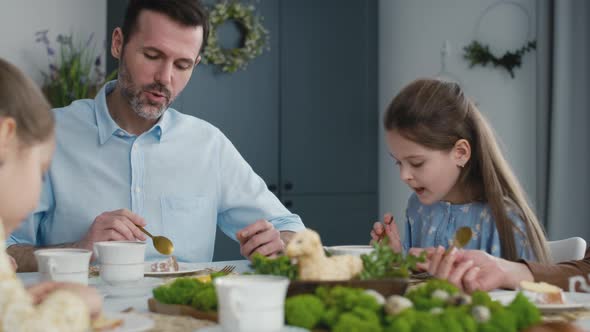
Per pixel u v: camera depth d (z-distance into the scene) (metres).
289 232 1.78
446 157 1.51
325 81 3.76
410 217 1.78
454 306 0.78
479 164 1.54
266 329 0.69
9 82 0.75
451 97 1.54
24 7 3.20
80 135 1.77
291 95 3.66
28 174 0.77
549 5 3.12
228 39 3.45
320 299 0.78
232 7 3.40
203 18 1.70
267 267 0.89
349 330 0.69
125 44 1.69
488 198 1.51
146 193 1.77
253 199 1.89
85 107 1.81
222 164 1.90
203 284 0.90
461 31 3.61
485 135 1.54
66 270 1.01
